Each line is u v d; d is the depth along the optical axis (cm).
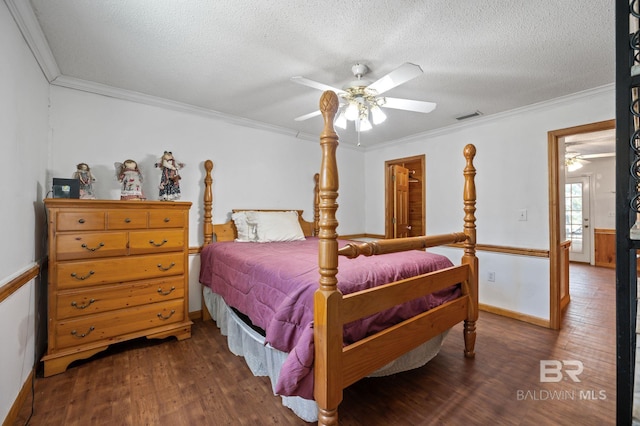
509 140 304
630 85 69
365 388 182
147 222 228
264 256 211
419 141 390
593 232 588
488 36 172
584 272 519
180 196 279
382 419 154
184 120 293
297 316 140
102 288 209
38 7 147
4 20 139
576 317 301
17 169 160
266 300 167
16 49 154
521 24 161
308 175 397
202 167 305
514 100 269
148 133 272
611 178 569
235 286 210
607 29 165
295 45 182
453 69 211
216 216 315
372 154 458
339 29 166
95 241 205
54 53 192
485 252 323
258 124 338
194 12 152
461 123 333
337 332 126
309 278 150
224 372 198
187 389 178
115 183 254
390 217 436
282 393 124
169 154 260
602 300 357
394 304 156
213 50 188
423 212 386
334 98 127
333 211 128
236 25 163
